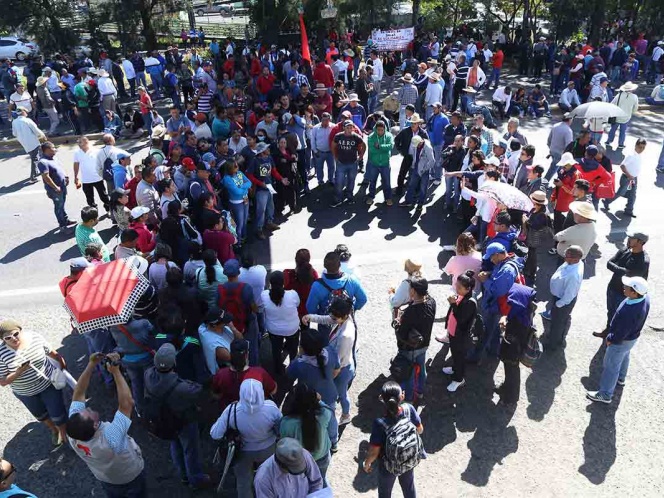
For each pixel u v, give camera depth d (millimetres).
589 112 11898
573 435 6074
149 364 5805
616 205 11656
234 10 33438
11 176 13672
